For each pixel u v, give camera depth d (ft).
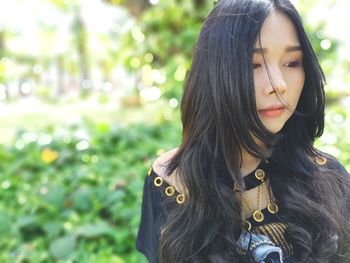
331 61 11.53
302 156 2.93
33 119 23.77
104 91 24.31
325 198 2.92
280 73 2.54
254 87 2.49
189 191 2.80
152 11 12.57
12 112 28.02
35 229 7.42
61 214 7.59
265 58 2.52
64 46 35.99
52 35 34.17
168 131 12.19
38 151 11.05
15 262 6.63
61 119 22.50
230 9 2.54
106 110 24.12
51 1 22.66
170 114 13.41
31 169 10.19
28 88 38.32
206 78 2.58
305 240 2.79
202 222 2.76
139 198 7.49
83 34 29.25
